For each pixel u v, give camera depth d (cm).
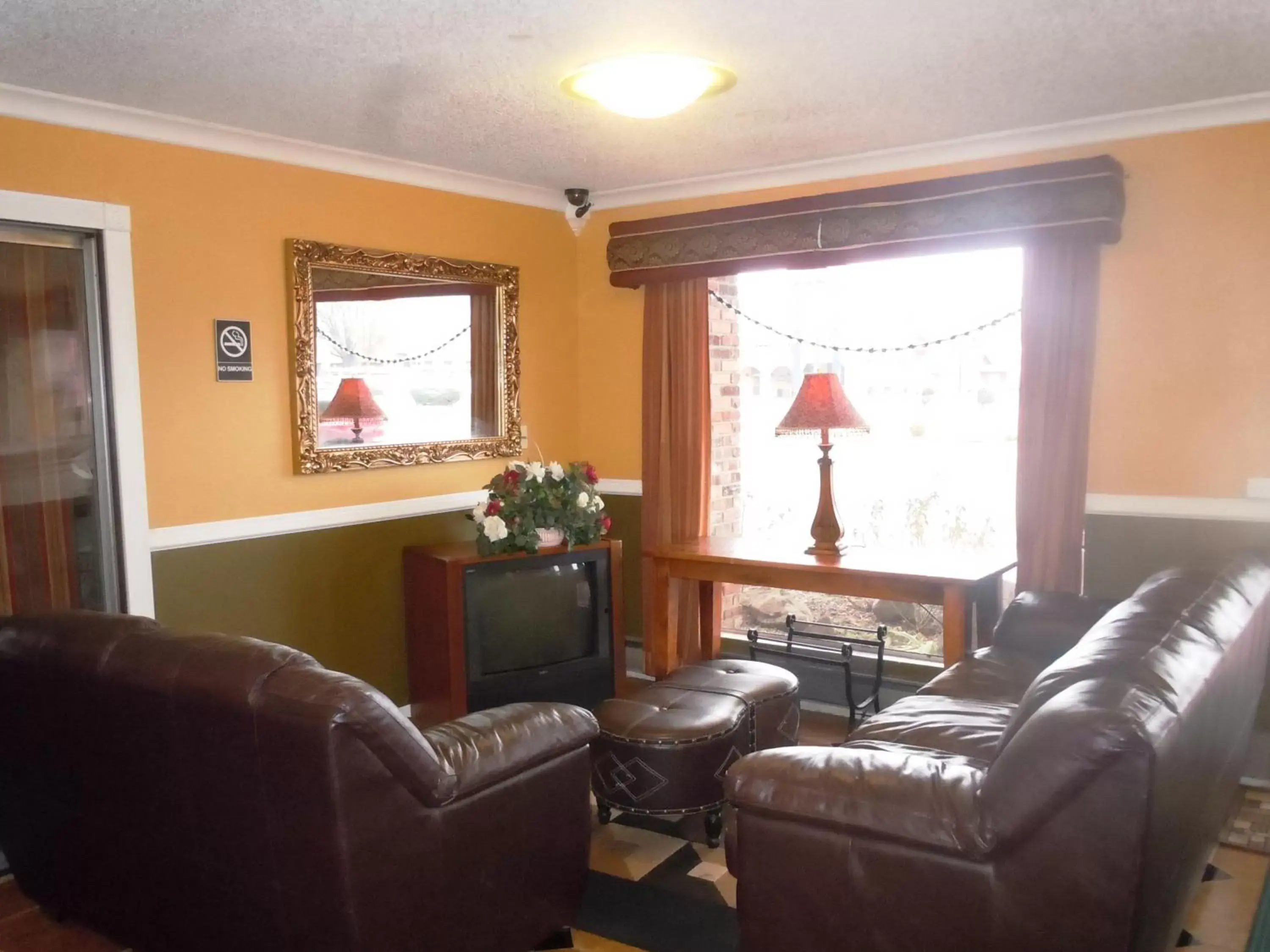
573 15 246
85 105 314
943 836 186
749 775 208
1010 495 399
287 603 381
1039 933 182
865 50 276
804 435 424
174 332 345
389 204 410
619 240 456
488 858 228
